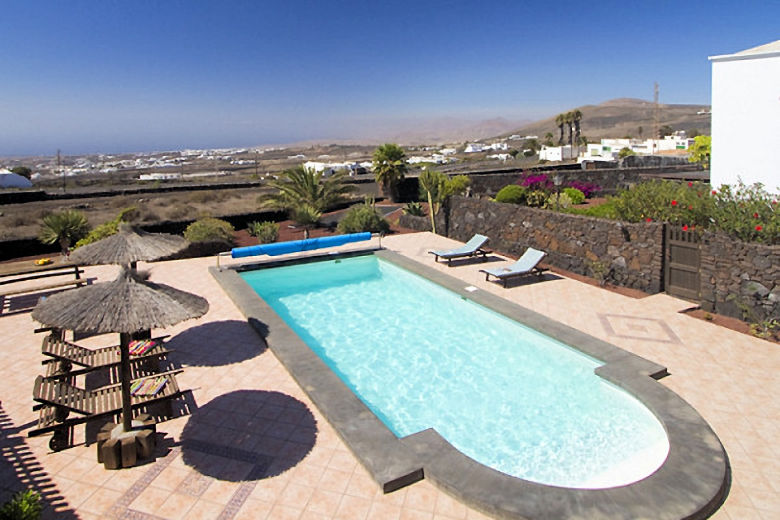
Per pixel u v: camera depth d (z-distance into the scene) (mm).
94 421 6680
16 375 8031
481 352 9383
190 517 4859
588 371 8203
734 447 5770
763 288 8992
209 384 7605
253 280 14516
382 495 5141
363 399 7758
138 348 7953
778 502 4914
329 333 10508
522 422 6988
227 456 5820
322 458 5762
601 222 12375
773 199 11352
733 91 12203
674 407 6508
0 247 18484
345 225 20672
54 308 5363
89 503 5078
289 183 24812
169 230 21281
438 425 6988
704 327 9289
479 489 5043
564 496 4914
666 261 11078
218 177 64250
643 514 4641
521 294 11594
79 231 17750
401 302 12398
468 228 17484
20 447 6074
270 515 4867
